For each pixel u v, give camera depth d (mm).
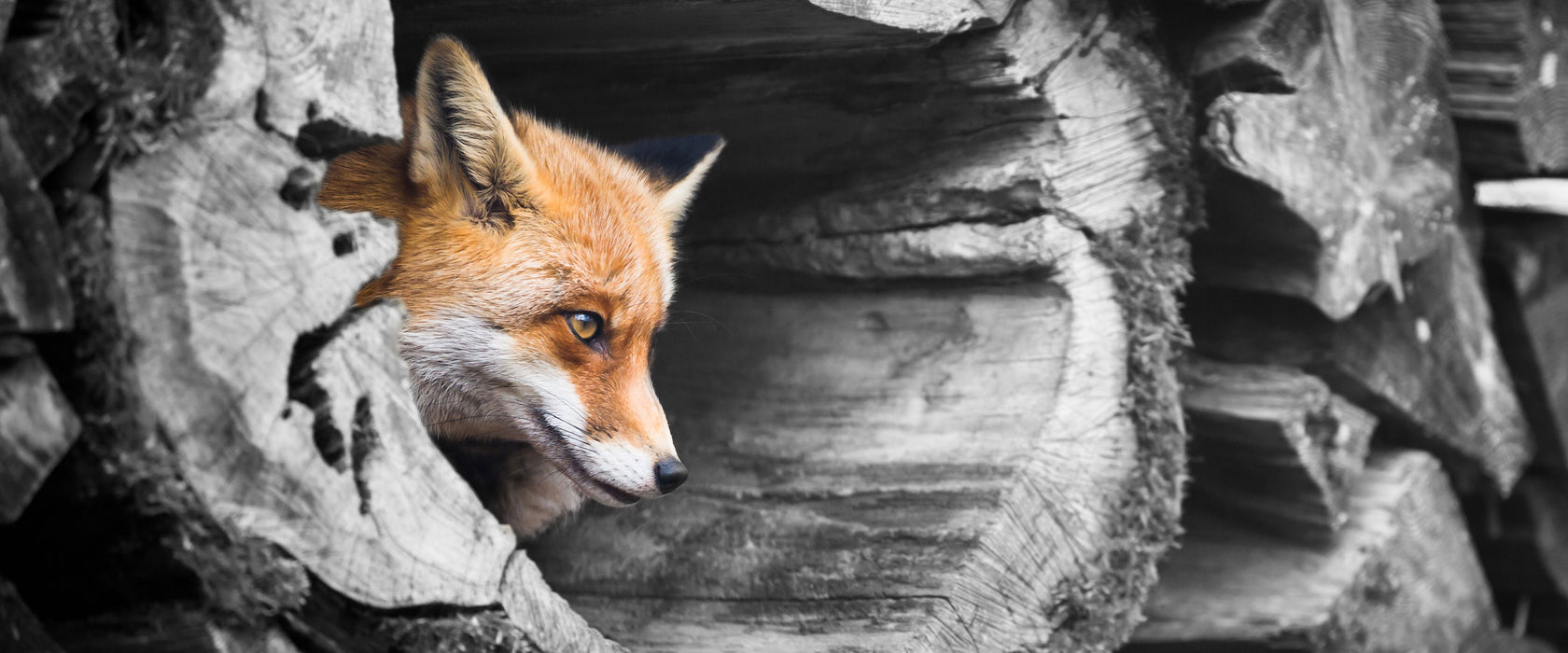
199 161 2422
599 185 4254
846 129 5211
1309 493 5742
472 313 3824
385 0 2822
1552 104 6516
